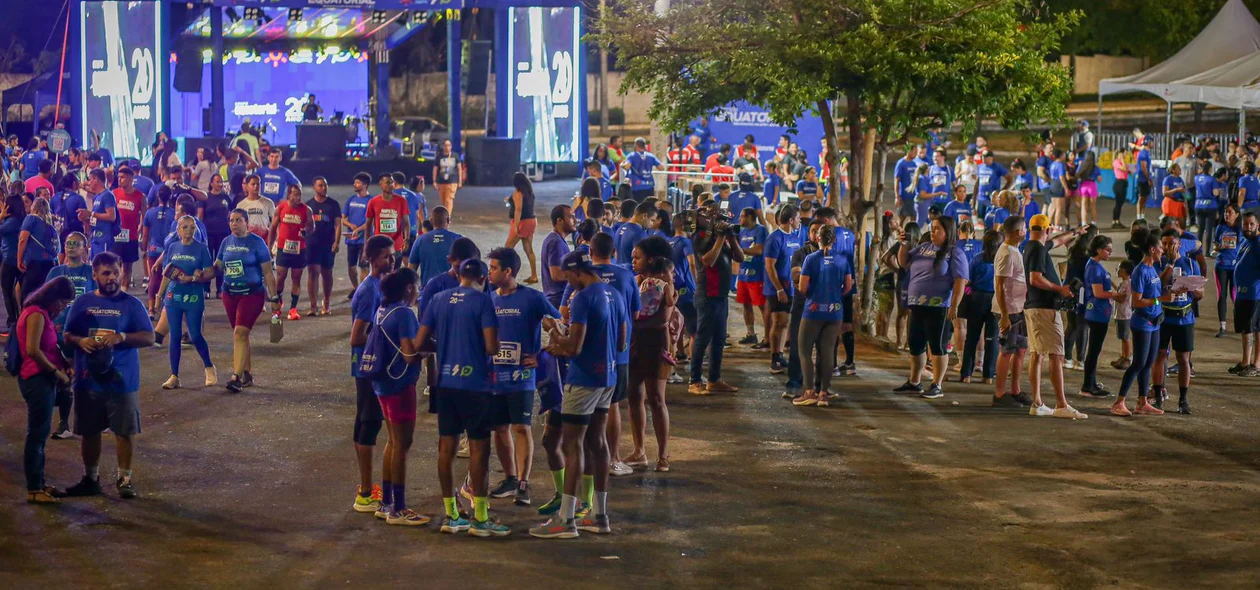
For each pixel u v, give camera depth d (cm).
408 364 820
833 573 765
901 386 1308
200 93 4119
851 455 1047
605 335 816
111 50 3325
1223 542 834
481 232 2475
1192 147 2661
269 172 1967
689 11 1522
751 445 1073
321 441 1056
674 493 929
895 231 1570
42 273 1448
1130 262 1302
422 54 5844
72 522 835
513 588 725
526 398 816
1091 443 1101
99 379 877
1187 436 1133
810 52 1408
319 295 1877
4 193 1645
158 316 1573
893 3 1422
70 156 2498
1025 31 1522
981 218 2570
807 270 1207
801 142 2838
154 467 973
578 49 3488
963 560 793
